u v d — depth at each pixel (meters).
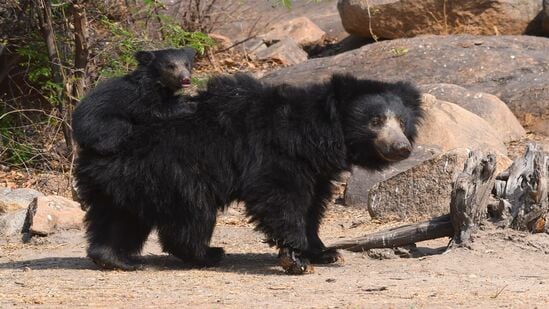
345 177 18.98
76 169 12.64
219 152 12.22
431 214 16.14
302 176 12.05
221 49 27.80
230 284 11.48
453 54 23.73
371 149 12.22
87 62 21.56
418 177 16.33
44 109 23.45
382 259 13.25
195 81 20.38
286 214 11.99
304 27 28.92
